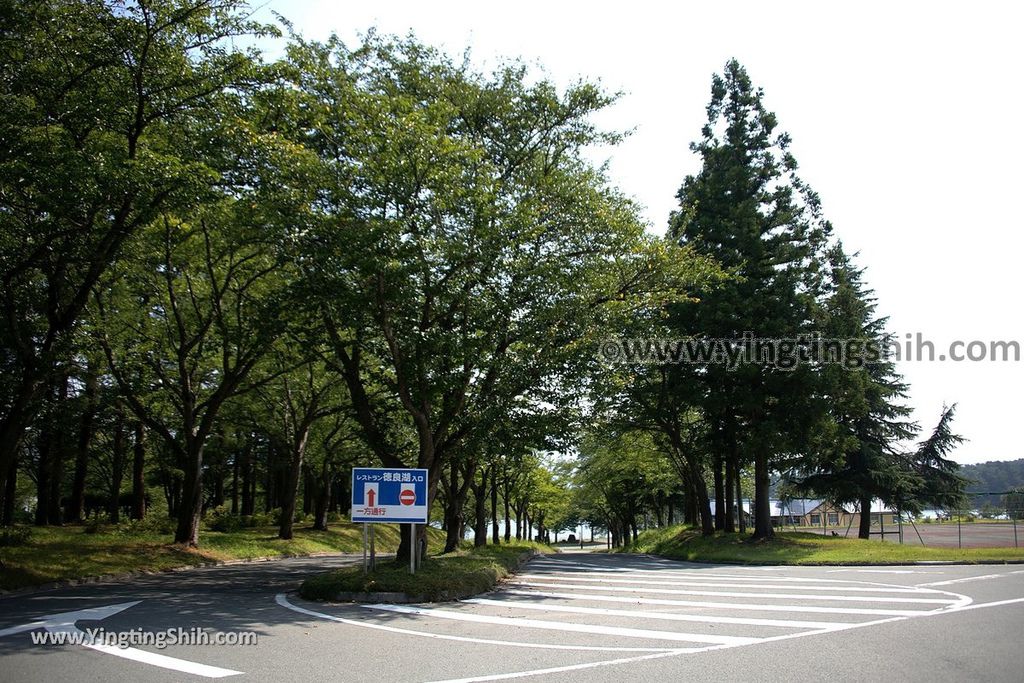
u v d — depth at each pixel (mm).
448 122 16562
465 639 8422
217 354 25797
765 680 6355
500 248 14461
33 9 12484
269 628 9281
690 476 40375
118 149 13727
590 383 18266
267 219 13922
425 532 16344
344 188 13508
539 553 36469
